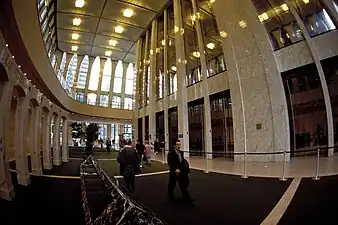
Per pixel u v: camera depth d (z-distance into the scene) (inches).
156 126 860.0
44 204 181.6
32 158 331.9
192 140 666.2
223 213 161.9
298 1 437.1
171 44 769.6
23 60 417.4
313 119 419.5
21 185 248.5
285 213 155.7
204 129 610.2
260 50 457.1
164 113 770.2
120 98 1325.0
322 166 320.5
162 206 181.0
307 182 236.7
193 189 238.4
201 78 619.5
